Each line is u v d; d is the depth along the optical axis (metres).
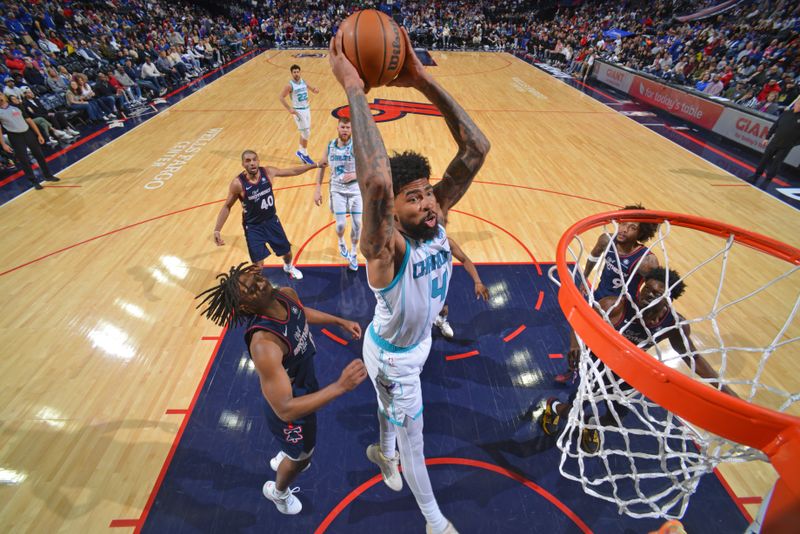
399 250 1.55
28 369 3.60
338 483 2.83
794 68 10.47
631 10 21.16
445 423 3.25
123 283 4.64
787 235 5.82
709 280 4.88
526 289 4.67
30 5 12.22
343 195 4.45
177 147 8.44
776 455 1.17
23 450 2.98
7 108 6.12
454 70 16.36
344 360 3.75
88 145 8.55
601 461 2.97
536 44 20.55
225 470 2.90
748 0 15.71
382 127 9.63
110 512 2.64
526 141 9.15
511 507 2.72
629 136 9.66
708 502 2.74
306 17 23.38
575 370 3.43
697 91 10.84
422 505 2.17
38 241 5.35
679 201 6.68
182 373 3.61
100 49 12.57
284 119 10.27
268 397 1.86
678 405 1.31
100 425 3.17
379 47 1.47
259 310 2.02
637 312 2.59
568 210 6.34
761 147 8.66
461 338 4.02
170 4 19.77
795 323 4.27
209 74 15.18
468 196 6.69
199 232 5.60
